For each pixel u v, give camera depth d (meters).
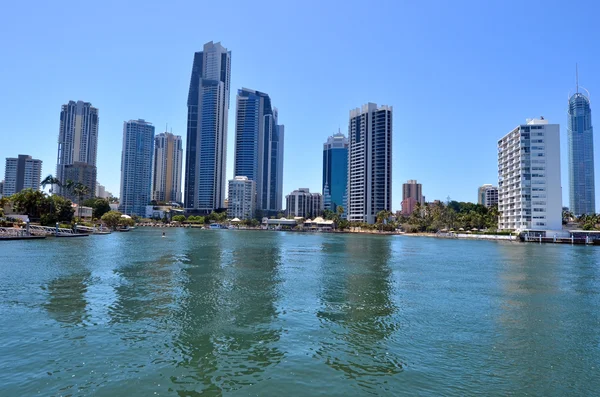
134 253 73.94
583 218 188.38
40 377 18.09
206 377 18.48
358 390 17.44
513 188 173.00
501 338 25.16
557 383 18.61
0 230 97.88
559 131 161.88
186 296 36.28
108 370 19.02
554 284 46.31
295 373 19.12
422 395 17.12
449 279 49.34
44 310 29.88
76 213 179.50
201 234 177.38
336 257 76.94
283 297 36.72
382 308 32.88
